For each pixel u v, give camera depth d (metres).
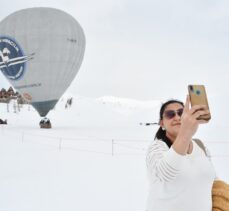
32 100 33.00
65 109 63.53
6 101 61.44
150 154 2.02
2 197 7.10
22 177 9.12
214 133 20.19
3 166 10.86
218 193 2.12
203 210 2.02
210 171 2.07
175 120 2.13
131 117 52.12
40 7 32.62
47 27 31.34
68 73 33.09
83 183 8.28
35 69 31.75
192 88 1.78
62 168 10.45
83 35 34.06
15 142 17.47
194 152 2.09
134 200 6.66
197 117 1.67
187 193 1.99
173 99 2.19
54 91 32.84
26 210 6.25
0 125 35.50
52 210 6.18
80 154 13.43
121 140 19.03
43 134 22.81
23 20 31.69
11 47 32.03
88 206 6.34
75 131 26.14
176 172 1.82
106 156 12.90
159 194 2.04
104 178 8.83
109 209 6.12
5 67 32.72
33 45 31.39
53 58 31.73
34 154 13.44
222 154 12.34
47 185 8.13
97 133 24.16
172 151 1.78
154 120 46.94
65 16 32.72
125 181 8.40
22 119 49.94
